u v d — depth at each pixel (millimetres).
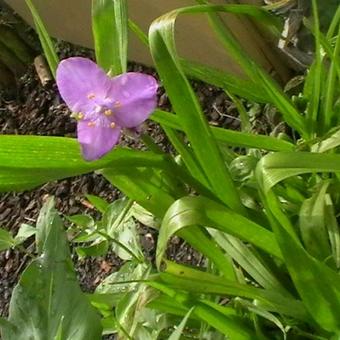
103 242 246
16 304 178
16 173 172
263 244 191
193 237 207
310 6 253
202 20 277
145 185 203
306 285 185
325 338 202
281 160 167
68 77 159
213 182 189
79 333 174
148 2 278
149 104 159
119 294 229
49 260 179
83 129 160
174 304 211
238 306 211
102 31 175
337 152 224
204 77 237
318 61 213
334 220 204
